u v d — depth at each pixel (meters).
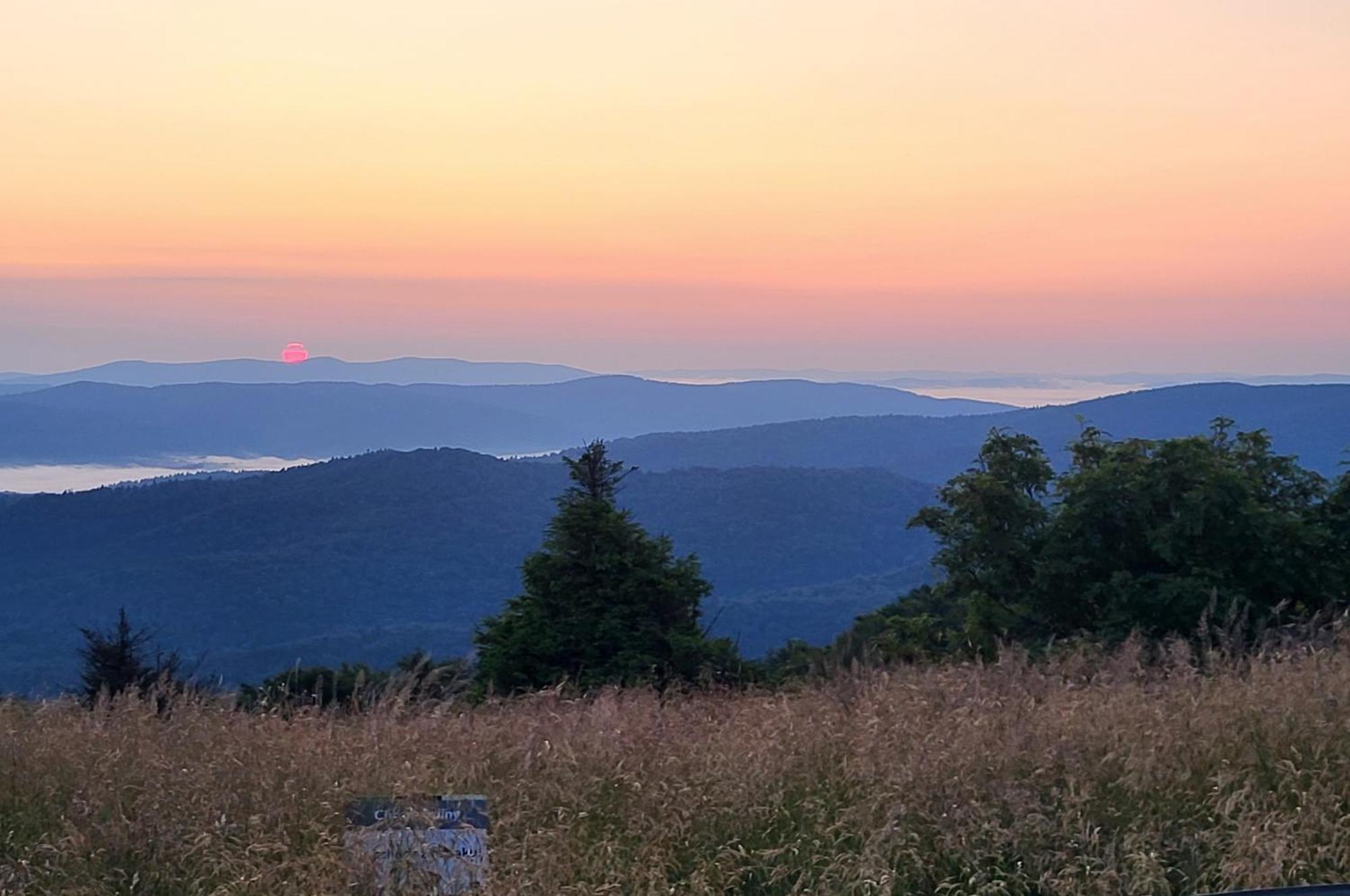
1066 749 6.18
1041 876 5.24
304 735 6.90
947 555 16.88
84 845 5.27
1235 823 5.48
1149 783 5.84
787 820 5.77
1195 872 5.27
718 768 6.20
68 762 6.32
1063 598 15.95
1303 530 14.93
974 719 6.74
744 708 7.90
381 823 5.05
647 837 5.52
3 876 5.06
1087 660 9.41
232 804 5.75
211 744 6.68
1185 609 14.28
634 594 18.67
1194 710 6.75
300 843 5.47
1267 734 6.39
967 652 13.91
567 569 19.17
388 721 7.12
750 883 5.41
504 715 7.64
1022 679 8.12
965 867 5.29
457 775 6.22
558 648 18.33
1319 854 5.21
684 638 18.11
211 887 5.14
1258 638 10.31
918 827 5.53
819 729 6.79
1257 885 5.06
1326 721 6.51
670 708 7.94
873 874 5.12
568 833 5.53
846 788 6.00
